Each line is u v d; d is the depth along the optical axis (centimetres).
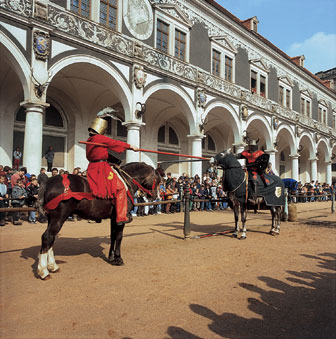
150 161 2027
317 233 823
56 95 1568
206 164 2503
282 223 1044
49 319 303
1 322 297
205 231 849
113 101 1731
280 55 2564
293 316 316
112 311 323
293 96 2795
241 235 747
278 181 800
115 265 488
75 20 1192
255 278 432
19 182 920
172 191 1374
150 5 1539
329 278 440
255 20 2453
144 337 271
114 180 464
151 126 2034
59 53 1145
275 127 2384
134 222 1037
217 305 340
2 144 1380
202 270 466
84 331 280
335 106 3644
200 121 1712
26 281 411
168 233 802
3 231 814
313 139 3002
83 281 413
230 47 2052
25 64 1050
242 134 2036
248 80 2230
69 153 1634
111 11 1373
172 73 1567
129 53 1378
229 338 271
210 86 1809
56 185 418
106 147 471
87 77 1429
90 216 458
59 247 621
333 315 320
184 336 273
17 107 1450
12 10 1017
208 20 1916
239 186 728
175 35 1695
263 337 273
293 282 419
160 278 428
